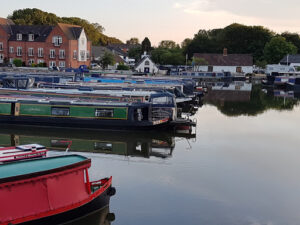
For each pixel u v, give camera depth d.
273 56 125.69
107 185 15.56
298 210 16.69
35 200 13.16
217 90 73.06
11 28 90.88
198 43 131.00
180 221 15.20
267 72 112.44
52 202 13.53
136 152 25.09
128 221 15.02
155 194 17.66
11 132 30.16
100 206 15.23
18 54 88.50
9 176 12.74
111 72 79.88
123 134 30.16
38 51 87.25
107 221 14.95
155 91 40.03
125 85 45.19
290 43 127.31
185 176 20.28
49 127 31.23
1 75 49.72
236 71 114.94
